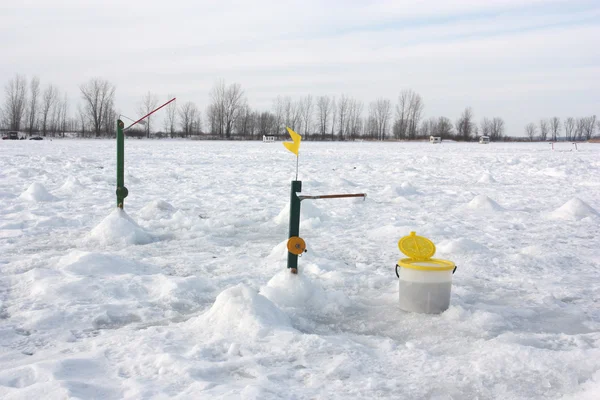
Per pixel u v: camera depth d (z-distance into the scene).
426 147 61.66
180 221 8.25
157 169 19.75
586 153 41.31
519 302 4.78
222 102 102.12
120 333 3.75
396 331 3.93
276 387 2.88
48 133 93.12
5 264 5.54
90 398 2.74
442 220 9.38
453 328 3.96
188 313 4.27
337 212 9.98
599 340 3.82
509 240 7.72
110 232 6.80
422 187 15.04
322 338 3.58
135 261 5.75
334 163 26.17
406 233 7.88
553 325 4.20
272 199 11.69
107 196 11.35
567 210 9.95
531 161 28.42
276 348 3.43
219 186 14.26
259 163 25.12
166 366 3.12
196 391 2.80
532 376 3.12
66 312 4.14
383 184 15.85
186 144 60.94
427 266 4.27
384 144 79.38
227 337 3.58
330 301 4.48
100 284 4.82
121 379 2.98
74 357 3.27
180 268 5.64
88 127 94.31
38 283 4.76
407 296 4.34
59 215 8.68
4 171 16.16
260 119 107.75
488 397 2.88
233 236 7.58
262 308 3.88
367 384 2.96
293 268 4.66
